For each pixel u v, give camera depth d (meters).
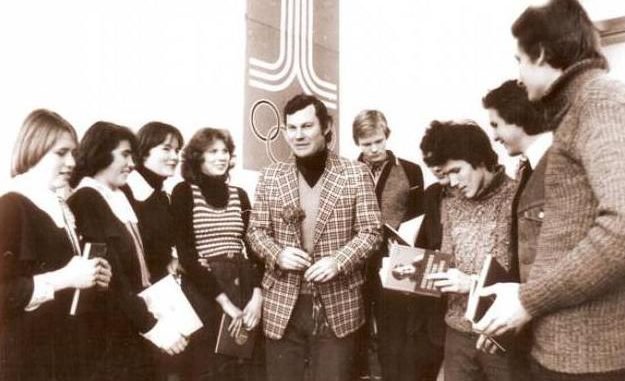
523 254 1.81
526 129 2.05
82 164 2.46
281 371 2.61
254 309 2.95
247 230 2.88
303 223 2.66
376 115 3.81
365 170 2.72
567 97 1.36
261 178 2.77
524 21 1.43
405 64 5.37
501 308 1.38
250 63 4.14
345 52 4.98
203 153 3.00
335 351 2.57
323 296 2.58
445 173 2.25
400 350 3.26
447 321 2.33
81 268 2.01
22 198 1.97
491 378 2.12
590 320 1.29
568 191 1.35
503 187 2.23
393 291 3.29
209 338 2.86
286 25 4.45
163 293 2.47
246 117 4.10
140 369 2.42
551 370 1.35
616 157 1.20
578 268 1.22
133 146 2.57
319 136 2.66
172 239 2.85
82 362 2.11
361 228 2.64
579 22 1.38
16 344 1.91
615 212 1.17
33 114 2.11
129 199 2.73
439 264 2.35
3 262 1.88
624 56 5.00
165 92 3.54
